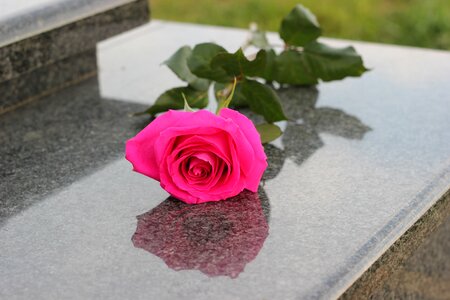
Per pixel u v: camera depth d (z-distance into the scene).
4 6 0.79
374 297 0.65
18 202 0.64
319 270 0.56
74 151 0.72
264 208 0.62
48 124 0.77
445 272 0.81
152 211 0.62
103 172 0.68
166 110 0.74
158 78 0.87
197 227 0.60
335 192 0.64
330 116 0.76
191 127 0.59
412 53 0.91
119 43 0.97
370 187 0.65
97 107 0.80
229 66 0.70
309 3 1.79
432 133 0.73
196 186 0.61
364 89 0.82
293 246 0.58
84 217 0.62
